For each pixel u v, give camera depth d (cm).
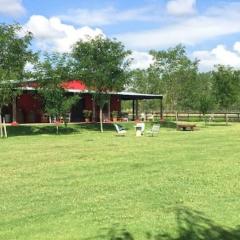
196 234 889
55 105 3884
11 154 2244
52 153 2278
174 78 7475
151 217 996
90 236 876
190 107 6912
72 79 4031
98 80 4103
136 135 3559
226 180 1416
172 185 1342
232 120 6116
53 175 1560
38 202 1138
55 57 3922
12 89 3584
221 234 890
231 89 5456
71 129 4147
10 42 3478
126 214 1020
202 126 4928
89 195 1216
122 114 5472
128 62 4244
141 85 7694
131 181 1418
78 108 5109
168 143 2814
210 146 2583
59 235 881
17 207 1088
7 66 3500
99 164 1833
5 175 1568
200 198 1172
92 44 4147
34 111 4712
